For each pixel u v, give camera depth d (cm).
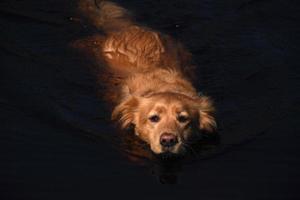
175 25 1264
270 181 798
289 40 1221
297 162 841
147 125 915
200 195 768
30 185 777
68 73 1070
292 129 929
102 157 857
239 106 998
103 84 1048
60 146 874
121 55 1130
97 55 1134
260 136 916
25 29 1202
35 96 996
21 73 1055
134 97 960
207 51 1165
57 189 771
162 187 787
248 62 1130
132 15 1294
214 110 957
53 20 1245
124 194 767
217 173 825
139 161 858
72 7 1299
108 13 1289
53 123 931
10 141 874
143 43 1138
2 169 808
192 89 1001
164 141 867
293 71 1105
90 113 971
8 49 1126
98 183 789
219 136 932
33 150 858
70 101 995
